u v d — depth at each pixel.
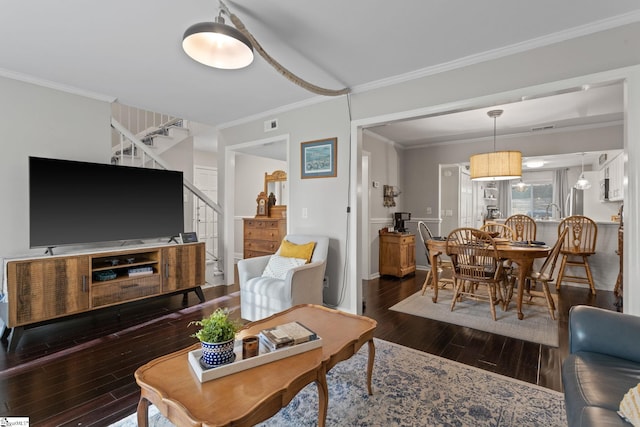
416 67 2.83
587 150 4.55
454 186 6.29
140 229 3.56
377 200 5.29
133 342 2.72
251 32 2.27
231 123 4.56
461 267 3.43
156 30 2.25
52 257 2.79
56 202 2.97
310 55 2.61
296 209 3.82
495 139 5.18
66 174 3.04
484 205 9.23
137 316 3.36
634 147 2.06
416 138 5.46
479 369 2.23
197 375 1.32
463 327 3.02
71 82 3.15
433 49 2.51
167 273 3.58
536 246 3.41
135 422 1.70
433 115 2.95
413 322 3.16
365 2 1.93
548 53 2.33
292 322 1.82
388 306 3.67
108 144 3.59
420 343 2.67
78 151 3.36
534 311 3.47
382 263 5.23
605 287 4.35
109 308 3.24
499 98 2.53
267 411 1.19
